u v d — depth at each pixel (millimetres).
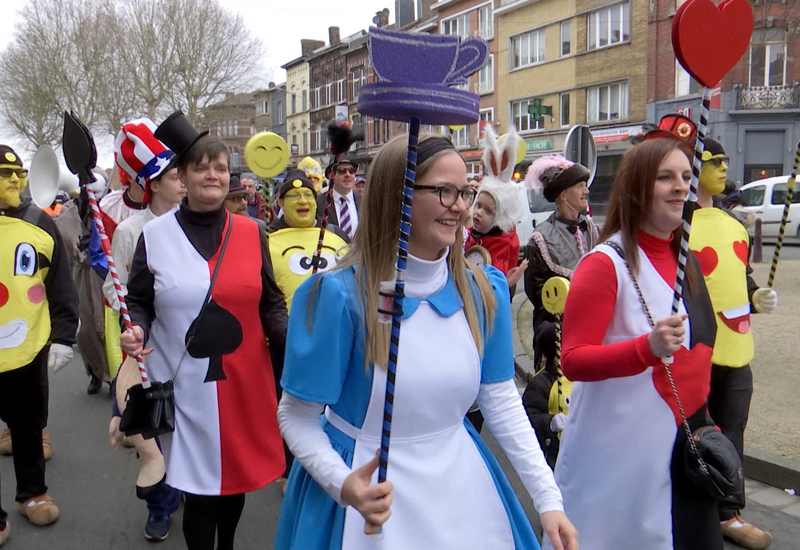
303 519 1771
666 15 23109
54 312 3785
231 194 5270
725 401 3328
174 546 3654
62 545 3656
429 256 1786
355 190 8617
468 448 1855
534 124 28469
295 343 1733
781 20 13422
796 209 17828
